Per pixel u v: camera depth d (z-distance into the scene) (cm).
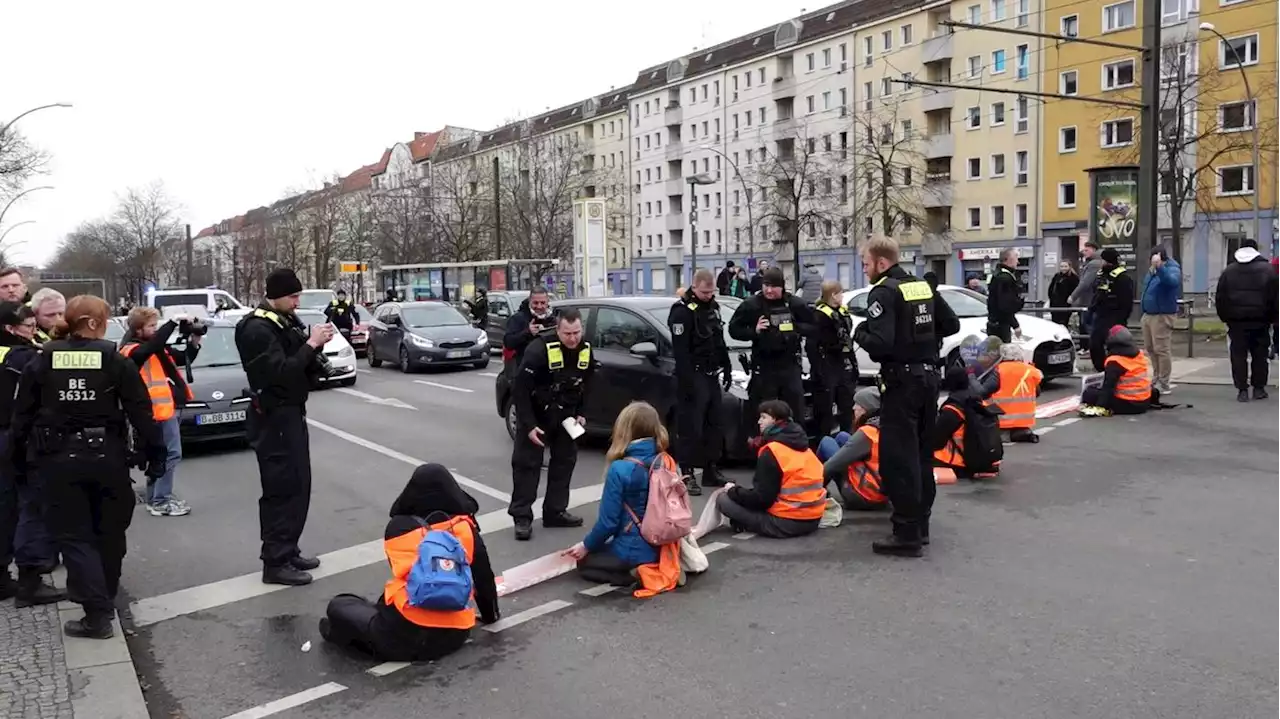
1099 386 1127
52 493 494
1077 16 4906
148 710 431
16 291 620
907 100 5834
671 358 961
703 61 7669
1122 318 1230
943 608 522
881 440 620
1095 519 688
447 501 495
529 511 707
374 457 1052
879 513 732
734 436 888
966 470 825
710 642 488
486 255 5869
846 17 6291
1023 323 1398
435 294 4206
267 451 608
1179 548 613
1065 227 5047
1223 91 4056
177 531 757
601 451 1051
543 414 712
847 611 523
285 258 8094
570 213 5850
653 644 488
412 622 468
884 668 447
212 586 612
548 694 434
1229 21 4319
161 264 8931
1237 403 1167
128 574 642
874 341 598
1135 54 4672
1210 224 4462
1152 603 518
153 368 793
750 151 7200
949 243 5622
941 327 628
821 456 791
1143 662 443
